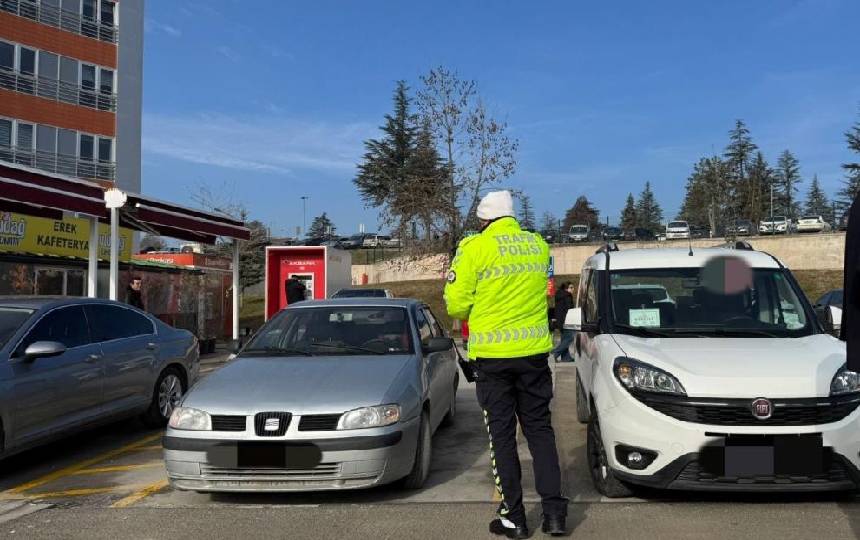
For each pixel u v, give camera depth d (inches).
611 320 217.2
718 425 167.2
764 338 202.1
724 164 2313.0
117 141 1317.7
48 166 1213.1
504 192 172.7
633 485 188.5
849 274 119.1
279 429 185.8
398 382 208.1
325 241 2513.5
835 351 184.5
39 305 257.9
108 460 262.1
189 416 192.5
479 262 162.1
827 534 160.1
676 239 1792.6
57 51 1230.9
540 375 163.8
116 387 278.7
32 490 222.4
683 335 206.7
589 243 1723.7
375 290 863.1
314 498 201.0
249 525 177.6
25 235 564.7
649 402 174.1
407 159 2554.1
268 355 239.5
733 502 184.1
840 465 165.8
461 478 222.2
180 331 342.0
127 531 175.9
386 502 195.6
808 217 1793.8
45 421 238.2
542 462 163.5
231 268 876.0
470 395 399.9
